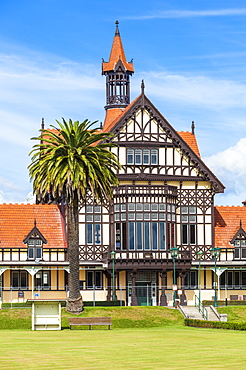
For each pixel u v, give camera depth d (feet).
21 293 219.61
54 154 186.60
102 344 127.44
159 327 176.14
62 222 230.27
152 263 217.15
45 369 96.02
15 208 231.50
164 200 221.25
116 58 256.52
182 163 229.45
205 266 229.25
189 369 95.71
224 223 238.68
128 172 225.15
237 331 158.81
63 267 222.28
